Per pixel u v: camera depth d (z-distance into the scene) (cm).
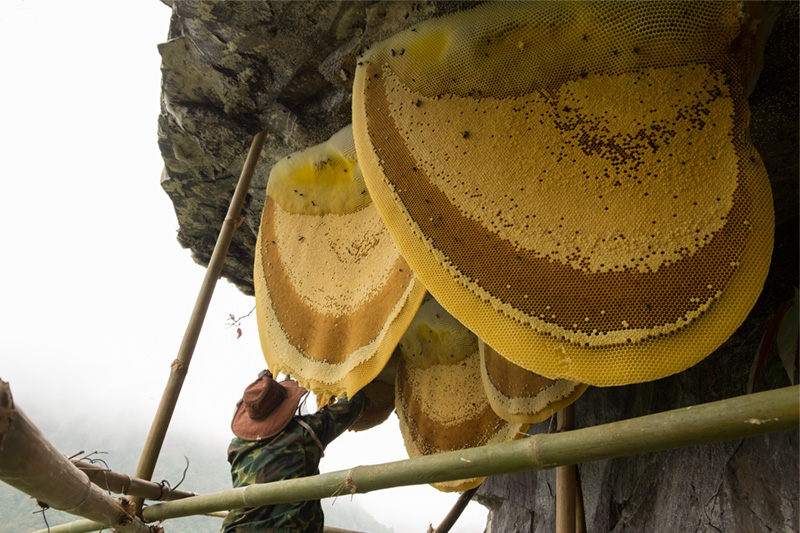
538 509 314
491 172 160
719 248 131
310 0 192
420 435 274
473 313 148
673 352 128
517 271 147
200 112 245
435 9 181
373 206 225
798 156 203
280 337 233
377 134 179
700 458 227
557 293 141
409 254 161
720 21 142
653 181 142
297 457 215
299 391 233
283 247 246
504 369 236
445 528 301
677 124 143
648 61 149
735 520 205
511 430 242
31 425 115
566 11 159
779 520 192
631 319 133
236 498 170
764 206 131
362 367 200
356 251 225
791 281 225
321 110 233
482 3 175
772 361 214
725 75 142
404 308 192
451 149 167
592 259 141
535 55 163
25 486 122
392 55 187
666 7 146
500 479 344
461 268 153
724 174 136
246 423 228
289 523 198
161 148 275
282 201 253
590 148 151
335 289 224
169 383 209
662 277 134
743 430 94
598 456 108
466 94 171
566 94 158
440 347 279
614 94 152
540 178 154
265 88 230
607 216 143
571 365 134
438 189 164
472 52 172
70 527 211
